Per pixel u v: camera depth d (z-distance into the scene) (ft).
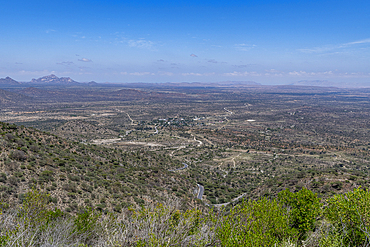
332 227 25.31
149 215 25.11
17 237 22.33
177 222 25.80
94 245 26.27
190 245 23.08
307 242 25.84
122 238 23.68
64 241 24.18
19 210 29.14
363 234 23.35
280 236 24.62
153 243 22.07
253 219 24.06
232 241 22.26
